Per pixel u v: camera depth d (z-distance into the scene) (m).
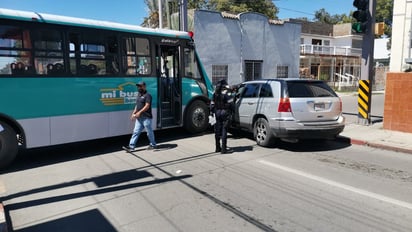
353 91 33.00
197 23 19.19
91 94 7.89
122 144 9.01
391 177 6.02
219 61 20.34
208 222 4.21
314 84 8.23
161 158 7.46
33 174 6.38
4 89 6.58
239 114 9.30
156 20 24.61
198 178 5.98
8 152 6.71
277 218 4.31
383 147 8.42
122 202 4.91
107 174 6.30
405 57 11.51
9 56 6.63
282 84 8.02
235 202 4.85
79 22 7.64
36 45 6.98
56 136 7.38
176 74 9.92
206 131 11.02
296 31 24.52
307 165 6.81
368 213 4.46
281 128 7.84
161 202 4.89
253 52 22.03
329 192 5.24
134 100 8.75
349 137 9.27
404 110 9.94
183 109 10.05
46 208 4.75
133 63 8.72
